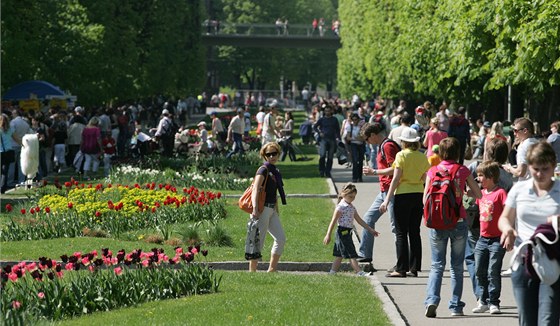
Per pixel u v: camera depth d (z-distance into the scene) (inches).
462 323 671.1
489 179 685.3
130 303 698.2
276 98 7170.3
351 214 856.3
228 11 7253.9
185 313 655.8
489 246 693.9
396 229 854.5
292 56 7524.6
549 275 493.7
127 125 2522.1
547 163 503.5
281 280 791.7
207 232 1011.3
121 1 3563.0
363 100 4837.6
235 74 7337.6
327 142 1855.3
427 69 2335.1
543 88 1464.1
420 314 703.1
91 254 719.7
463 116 1892.2
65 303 666.8
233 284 774.5
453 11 1865.2
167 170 1638.8
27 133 1621.6
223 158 1918.1
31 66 2427.4
